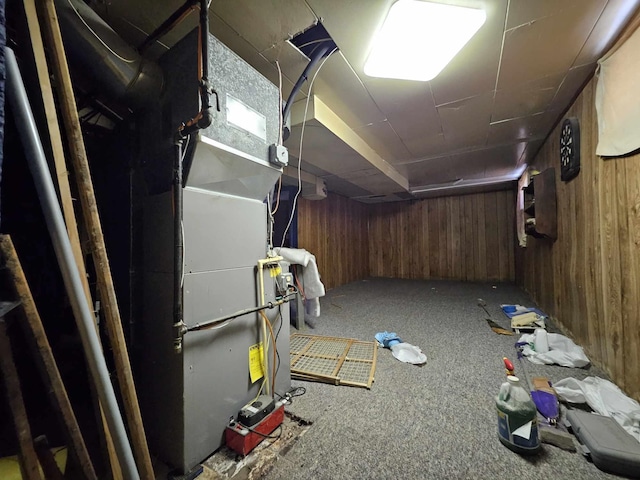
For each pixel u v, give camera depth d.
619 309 1.59
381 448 1.22
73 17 0.96
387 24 1.31
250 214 1.43
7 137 1.02
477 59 1.64
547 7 1.25
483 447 1.21
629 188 1.49
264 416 1.31
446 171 4.34
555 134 2.60
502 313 3.40
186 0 1.13
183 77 1.12
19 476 0.78
